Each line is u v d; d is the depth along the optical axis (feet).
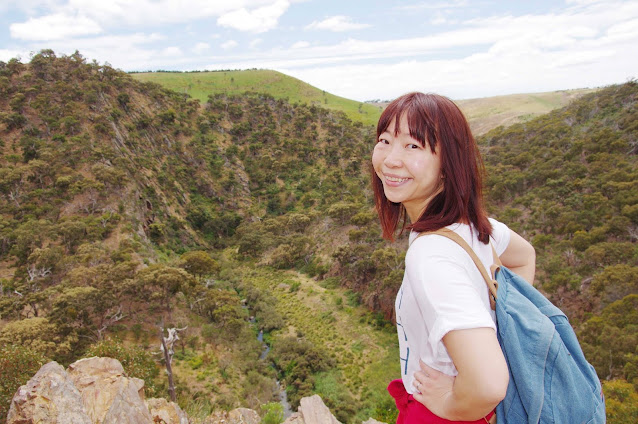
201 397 83.25
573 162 174.91
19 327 85.61
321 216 225.35
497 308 3.96
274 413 30.04
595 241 116.06
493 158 226.99
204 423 28.17
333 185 269.64
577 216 130.72
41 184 187.83
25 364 47.26
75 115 225.56
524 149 231.30
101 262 139.44
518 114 508.53
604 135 185.98
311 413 27.20
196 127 307.99
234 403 84.02
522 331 3.81
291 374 100.37
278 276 176.76
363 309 134.51
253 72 547.49
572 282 104.27
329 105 492.13
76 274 116.78
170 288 118.21
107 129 224.12
